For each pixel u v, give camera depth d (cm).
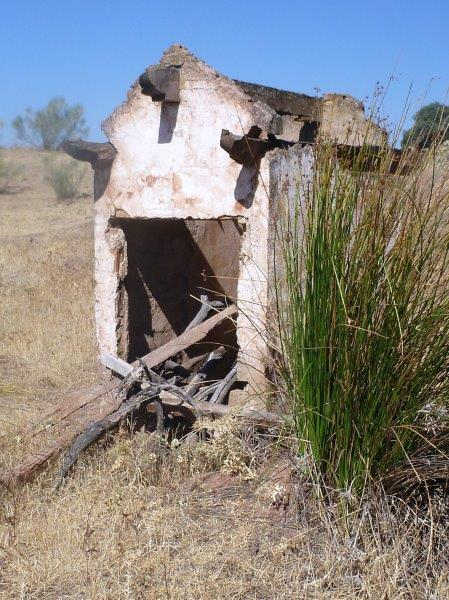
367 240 461
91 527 500
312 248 478
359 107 881
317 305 477
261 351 645
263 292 649
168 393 666
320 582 438
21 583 445
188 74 681
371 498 477
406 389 464
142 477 574
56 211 2623
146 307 795
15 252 1702
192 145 685
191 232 836
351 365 466
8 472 572
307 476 506
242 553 471
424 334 457
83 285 1444
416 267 455
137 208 725
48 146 4044
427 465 479
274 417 568
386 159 473
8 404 854
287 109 816
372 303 462
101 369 760
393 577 431
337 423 481
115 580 446
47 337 1139
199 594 429
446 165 469
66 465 585
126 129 725
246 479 562
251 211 654
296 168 657
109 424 612
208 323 730
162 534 492
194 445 617
